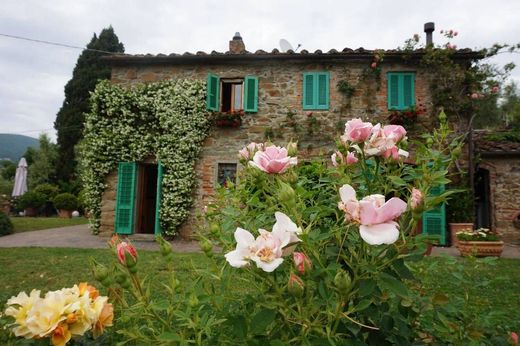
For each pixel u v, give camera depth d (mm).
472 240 7145
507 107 19156
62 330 1020
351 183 1450
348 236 1226
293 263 1045
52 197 20562
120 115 10070
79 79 26672
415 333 1488
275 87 9891
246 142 9805
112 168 10062
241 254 919
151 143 9875
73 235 10547
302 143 9648
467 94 9133
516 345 1435
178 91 9859
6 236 10445
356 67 9703
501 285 4539
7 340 1259
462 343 1436
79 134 25891
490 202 9914
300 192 1295
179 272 4988
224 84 10414
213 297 1205
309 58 9672
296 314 1023
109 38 28281
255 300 1142
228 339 1161
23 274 5234
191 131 9812
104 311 1144
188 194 9734
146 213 11141
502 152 9531
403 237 1037
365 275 1071
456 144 1484
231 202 1812
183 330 1176
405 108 9328
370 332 1275
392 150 1315
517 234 9633
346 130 1352
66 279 4949
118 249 1104
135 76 10266
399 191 1439
